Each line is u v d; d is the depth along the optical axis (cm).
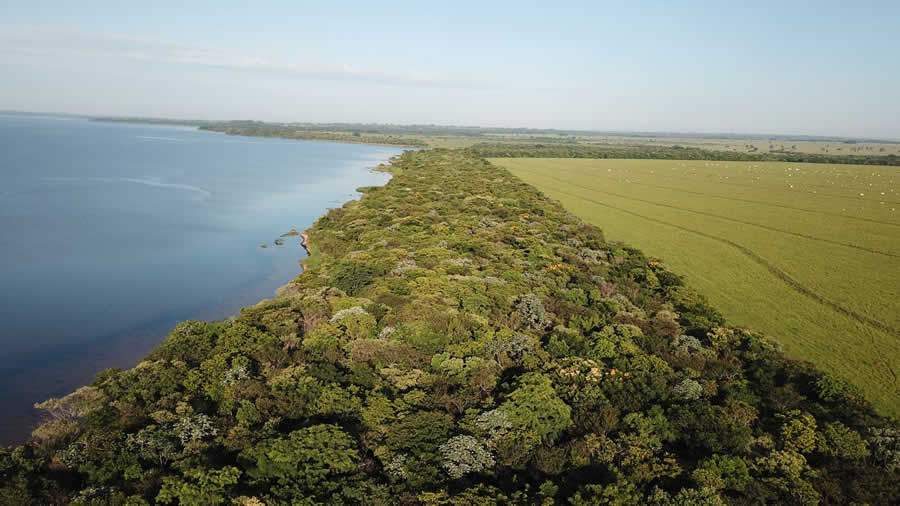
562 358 4606
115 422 3700
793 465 3306
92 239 9681
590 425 3691
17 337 5819
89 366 5316
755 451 3556
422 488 3066
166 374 4209
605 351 4675
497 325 5175
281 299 6097
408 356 4512
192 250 9375
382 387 4109
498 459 3362
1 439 4031
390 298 5656
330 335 4794
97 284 7519
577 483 3180
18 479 3066
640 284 7038
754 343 5147
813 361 5300
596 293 6197
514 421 3619
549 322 5381
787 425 3709
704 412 3775
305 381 4053
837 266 8381
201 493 2908
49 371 5169
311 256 8950
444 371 4312
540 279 6562
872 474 3344
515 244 8325
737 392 4212
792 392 4256
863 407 4147
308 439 3294
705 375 4612
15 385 4881
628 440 3491
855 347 5625
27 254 8594
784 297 7138
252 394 3997
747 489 3119
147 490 3073
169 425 3628
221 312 6788
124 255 8875
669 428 3681
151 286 7550
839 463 3438
